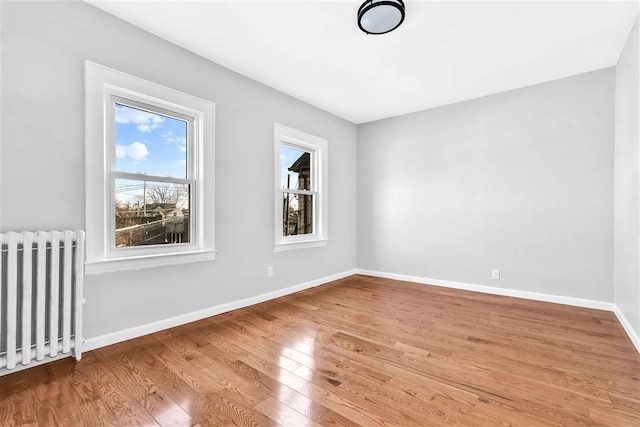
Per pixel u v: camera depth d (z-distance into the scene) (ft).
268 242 10.98
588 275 10.03
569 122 10.32
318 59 9.21
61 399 5.01
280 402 4.97
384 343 7.27
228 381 5.58
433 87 11.23
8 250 5.43
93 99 6.79
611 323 8.59
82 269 6.18
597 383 5.53
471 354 6.70
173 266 8.29
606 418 4.56
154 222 8.14
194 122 8.91
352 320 8.86
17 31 5.89
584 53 8.82
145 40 7.75
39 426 4.39
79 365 6.13
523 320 8.84
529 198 11.07
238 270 9.95
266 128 10.94
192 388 5.36
